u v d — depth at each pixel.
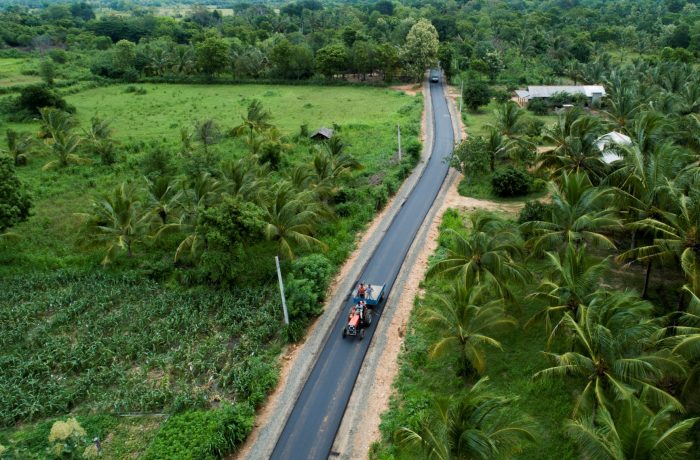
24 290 42.22
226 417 27.72
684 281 39.72
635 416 20.20
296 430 28.45
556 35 142.62
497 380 30.77
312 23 184.75
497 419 23.02
